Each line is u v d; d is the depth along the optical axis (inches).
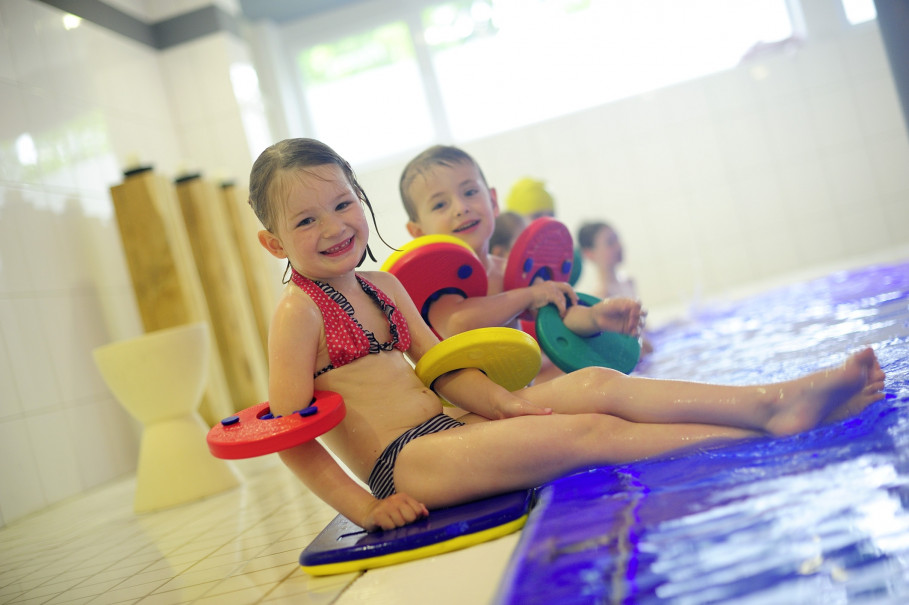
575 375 63.4
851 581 31.0
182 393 114.7
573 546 41.7
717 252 289.6
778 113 283.9
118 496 138.8
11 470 136.9
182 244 180.7
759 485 44.6
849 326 100.8
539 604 35.2
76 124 185.9
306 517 79.4
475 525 52.9
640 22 300.5
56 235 167.3
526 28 306.0
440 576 47.9
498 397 64.2
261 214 67.0
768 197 286.2
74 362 162.2
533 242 94.3
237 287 196.4
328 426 58.4
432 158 96.6
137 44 227.5
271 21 308.8
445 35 309.7
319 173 64.9
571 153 296.2
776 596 31.2
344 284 68.1
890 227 279.0
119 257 188.2
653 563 37.0
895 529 34.3
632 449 57.2
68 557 89.8
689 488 47.5
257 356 198.5
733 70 286.0
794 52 281.4
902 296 117.6
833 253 283.1
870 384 56.4
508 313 86.0
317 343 64.7
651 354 132.7
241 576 60.7
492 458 57.9
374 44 312.3
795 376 73.9
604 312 85.0
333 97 314.8
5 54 166.2
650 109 291.1
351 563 54.2
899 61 125.6
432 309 86.2
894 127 276.1
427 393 66.2
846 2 280.8
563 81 305.3
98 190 187.3
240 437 58.4
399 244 106.4
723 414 56.5
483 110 309.4
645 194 292.7
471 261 84.4
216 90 238.1
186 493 110.7
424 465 59.7
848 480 41.6
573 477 58.2
